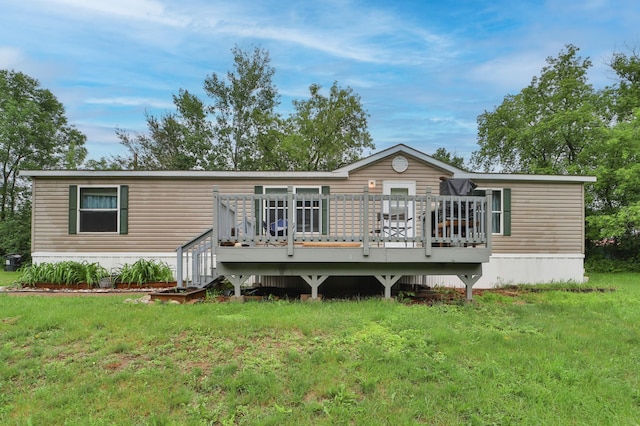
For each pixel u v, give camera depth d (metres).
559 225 10.47
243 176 9.85
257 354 3.80
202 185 9.94
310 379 3.29
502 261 10.27
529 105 19.22
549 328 4.95
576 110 16.77
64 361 3.67
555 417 2.84
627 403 3.05
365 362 3.61
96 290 7.98
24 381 3.33
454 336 4.38
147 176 9.78
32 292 7.74
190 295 6.50
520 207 10.39
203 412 2.86
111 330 4.41
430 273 6.68
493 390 3.18
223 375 3.36
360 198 6.46
